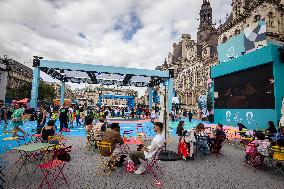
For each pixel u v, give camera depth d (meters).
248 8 33.88
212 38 51.41
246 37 19.42
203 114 34.09
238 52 20.25
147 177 6.04
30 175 5.91
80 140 12.08
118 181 5.66
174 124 25.03
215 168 7.05
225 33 39.66
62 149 6.53
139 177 6.03
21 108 11.07
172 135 15.47
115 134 6.72
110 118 32.44
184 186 5.39
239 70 18.55
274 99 15.11
